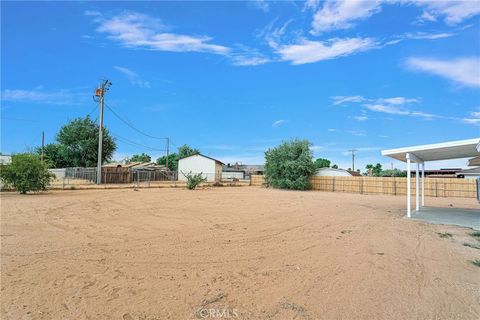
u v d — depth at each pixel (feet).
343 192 96.17
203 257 18.66
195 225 29.37
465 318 11.23
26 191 61.31
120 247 20.71
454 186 81.46
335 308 11.90
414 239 24.45
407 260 18.37
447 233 27.02
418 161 44.86
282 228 28.58
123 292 13.23
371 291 13.57
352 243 22.76
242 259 18.35
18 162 59.62
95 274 15.38
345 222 32.63
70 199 51.16
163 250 20.13
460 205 55.52
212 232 26.18
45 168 62.80
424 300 12.69
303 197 68.80
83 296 12.72
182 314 11.30
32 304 11.87
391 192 89.76
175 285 14.12
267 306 12.04
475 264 17.67
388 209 46.39
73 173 119.96
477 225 31.30
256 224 30.50
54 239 22.57
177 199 55.62
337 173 124.16
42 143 131.34
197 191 79.71
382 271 16.30
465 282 14.79
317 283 14.52
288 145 107.34
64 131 134.31
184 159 157.07
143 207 42.68
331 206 49.34
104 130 139.85
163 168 168.76
